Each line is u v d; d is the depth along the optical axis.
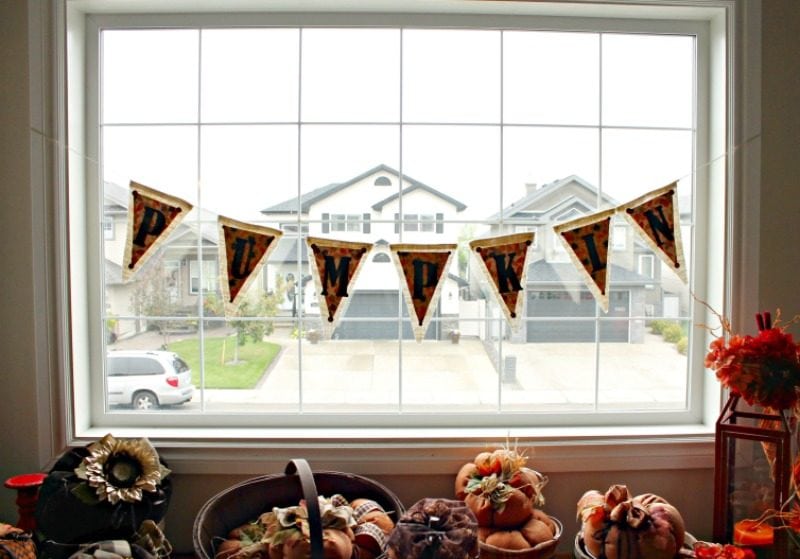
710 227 1.34
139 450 1.08
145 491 1.05
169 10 1.31
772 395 1.05
